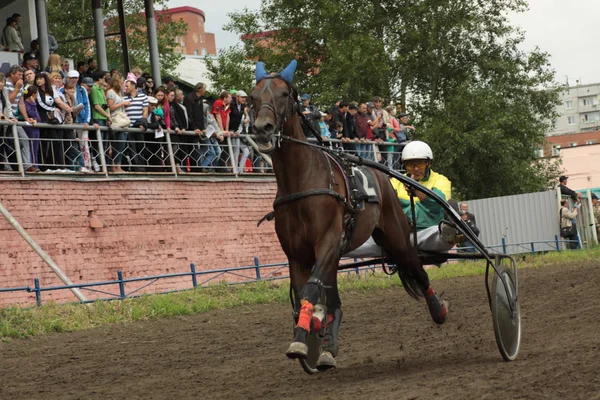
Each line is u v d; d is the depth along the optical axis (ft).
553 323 33.24
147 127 53.26
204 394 24.18
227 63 123.13
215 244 55.67
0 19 67.82
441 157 115.03
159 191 52.80
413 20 119.34
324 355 24.47
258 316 43.24
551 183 142.20
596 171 259.19
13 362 32.12
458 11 119.44
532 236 94.27
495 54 126.31
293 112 25.05
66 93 49.93
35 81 47.80
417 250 29.73
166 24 137.90
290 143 24.73
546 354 25.75
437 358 27.96
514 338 25.94
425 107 122.01
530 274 59.06
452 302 45.44
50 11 126.72
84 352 33.94
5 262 44.11
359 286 54.85
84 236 48.29
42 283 45.55
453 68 124.06
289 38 126.52
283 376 26.50
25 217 45.73
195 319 42.78
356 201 26.09
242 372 27.86
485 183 120.78
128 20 132.98
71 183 48.26
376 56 114.11
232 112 59.41
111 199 50.11
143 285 50.80
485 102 115.24
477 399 19.45
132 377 28.19
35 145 47.93
